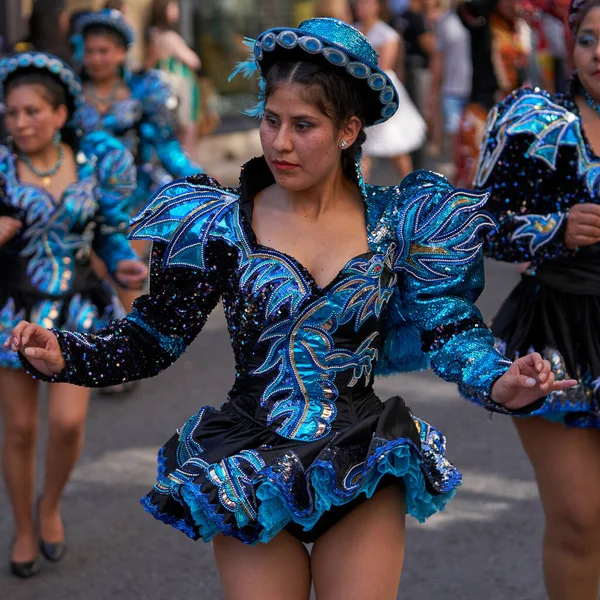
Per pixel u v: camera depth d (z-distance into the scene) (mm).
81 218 5898
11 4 14016
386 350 3818
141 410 8320
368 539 3475
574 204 4656
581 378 4523
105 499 6746
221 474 3434
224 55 18719
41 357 3562
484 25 12352
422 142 15195
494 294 11391
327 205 3664
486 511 6500
